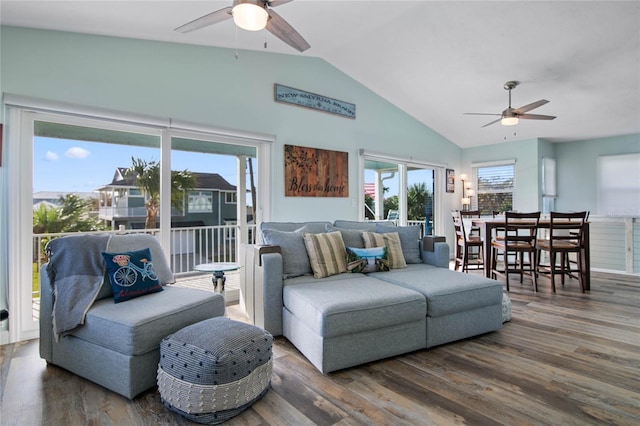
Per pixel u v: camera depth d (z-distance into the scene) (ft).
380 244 10.57
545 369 6.94
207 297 7.45
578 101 15.74
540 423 5.21
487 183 22.74
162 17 8.89
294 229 10.72
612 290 13.38
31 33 8.50
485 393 6.05
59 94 8.82
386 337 7.33
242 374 5.49
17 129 8.34
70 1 7.55
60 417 5.37
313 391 6.16
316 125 14.55
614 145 20.52
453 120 19.51
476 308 8.59
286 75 13.56
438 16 11.50
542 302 11.76
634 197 19.85
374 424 5.21
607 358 7.41
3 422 5.23
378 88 16.74
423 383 6.42
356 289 7.96
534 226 13.87
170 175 10.82
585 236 13.55
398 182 18.83
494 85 15.26
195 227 11.49
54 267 7.01
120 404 5.75
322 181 14.67
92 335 6.29
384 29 12.21
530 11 10.79
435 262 11.05
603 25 10.94
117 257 7.43
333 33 12.20
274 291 8.66
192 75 11.14
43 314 7.11
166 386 5.59
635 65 12.84
